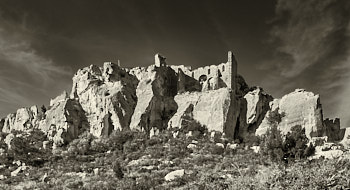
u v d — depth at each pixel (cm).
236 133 9262
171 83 10725
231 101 9169
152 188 5344
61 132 9238
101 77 10575
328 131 9256
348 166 2692
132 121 9506
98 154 8419
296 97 9225
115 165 6569
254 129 9300
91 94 10025
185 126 9181
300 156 4684
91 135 9400
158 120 9662
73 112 9788
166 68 10769
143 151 8206
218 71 10244
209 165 6725
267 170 2991
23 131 10431
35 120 10850
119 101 9644
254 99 9538
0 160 8206
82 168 7362
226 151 7781
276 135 5475
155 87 9981
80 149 8556
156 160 7431
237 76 10675
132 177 6312
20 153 8331
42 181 6681
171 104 10012
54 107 10269
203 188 3588
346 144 7219
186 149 8012
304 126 8712
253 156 7000
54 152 8700
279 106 9381
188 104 9706
